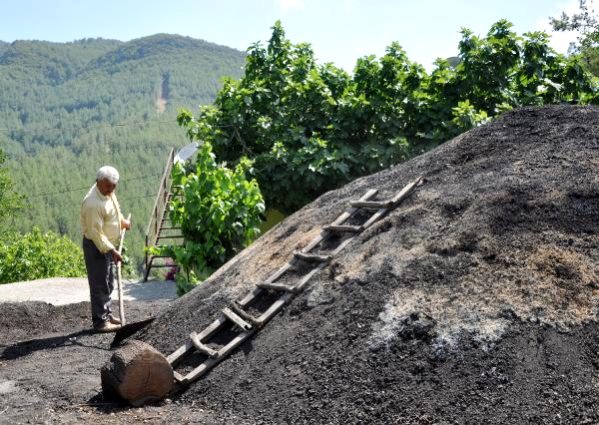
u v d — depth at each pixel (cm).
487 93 1220
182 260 982
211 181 997
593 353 433
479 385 427
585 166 584
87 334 811
